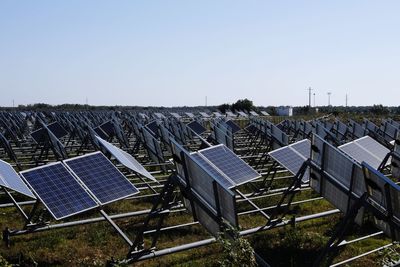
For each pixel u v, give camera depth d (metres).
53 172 10.51
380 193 8.64
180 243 11.74
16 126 36.28
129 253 9.63
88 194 10.32
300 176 11.72
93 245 11.48
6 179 10.34
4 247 10.96
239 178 12.27
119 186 11.07
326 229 13.41
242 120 60.88
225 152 13.09
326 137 23.98
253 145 31.42
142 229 9.59
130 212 14.05
